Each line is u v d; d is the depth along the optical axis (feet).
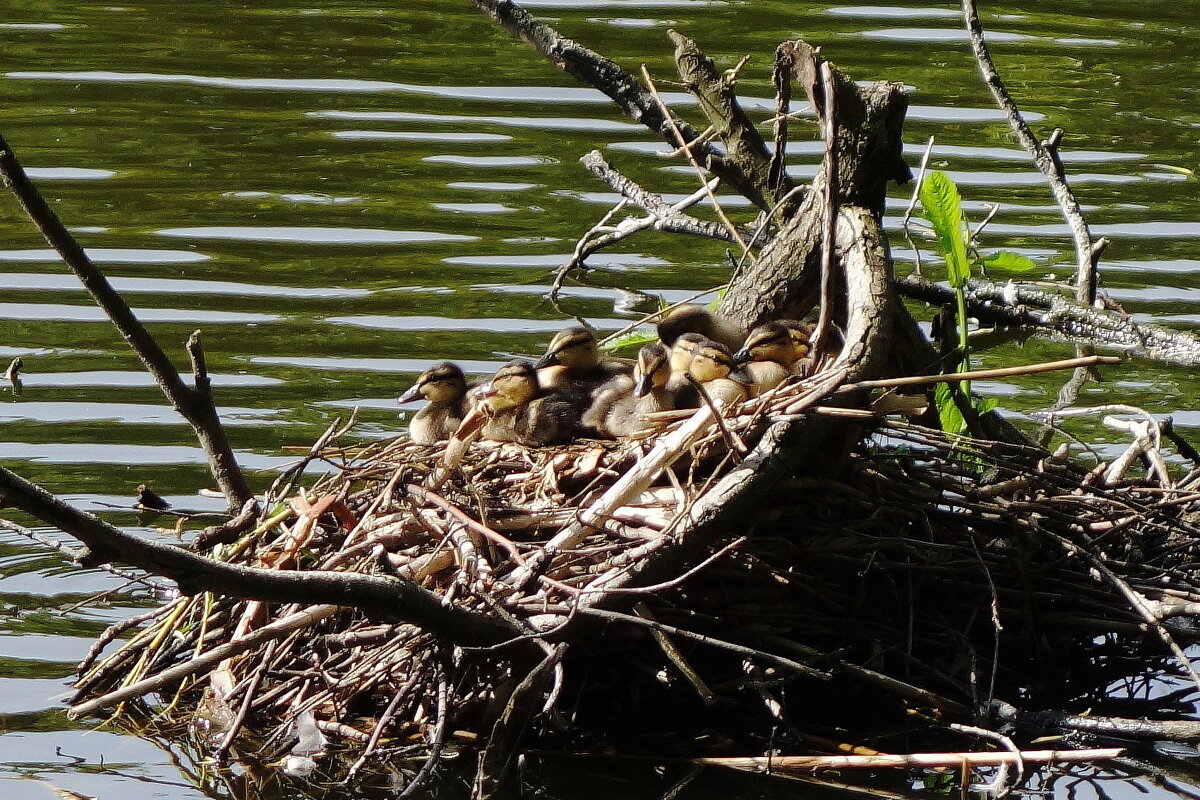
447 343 52.19
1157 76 80.53
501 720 31.27
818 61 43.37
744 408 34.63
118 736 33.12
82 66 78.48
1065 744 33.99
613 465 35.22
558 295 56.13
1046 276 58.54
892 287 39.37
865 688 35.78
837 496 35.63
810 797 31.42
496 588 31.60
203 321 53.42
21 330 52.34
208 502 42.11
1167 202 65.82
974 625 37.50
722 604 34.27
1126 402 50.90
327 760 32.37
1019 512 37.50
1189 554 40.86
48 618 37.83
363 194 65.10
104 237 59.88
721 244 62.13
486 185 66.39
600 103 76.69
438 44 84.64
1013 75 80.12
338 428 46.03
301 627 32.65
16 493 24.58
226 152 68.95
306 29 86.28
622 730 34.17
